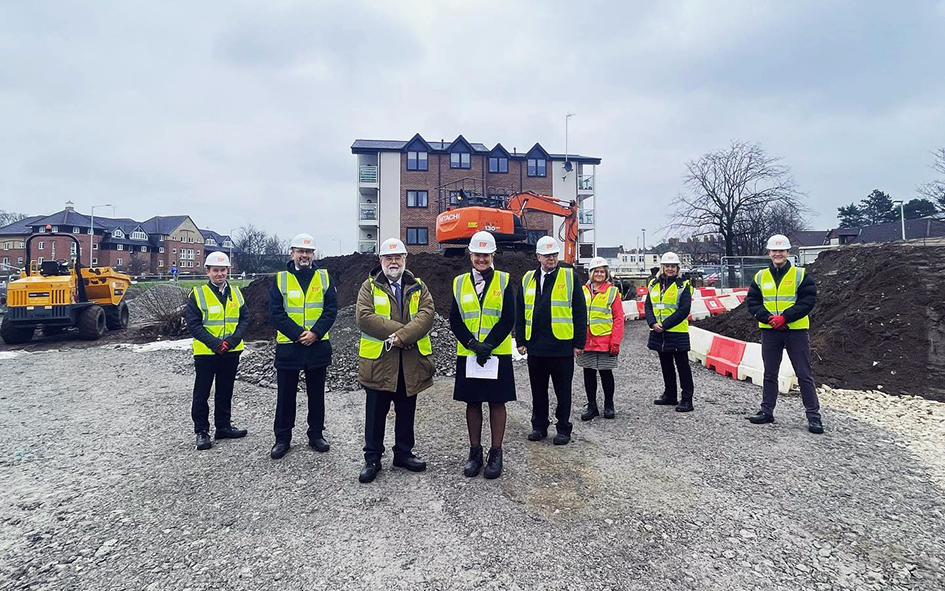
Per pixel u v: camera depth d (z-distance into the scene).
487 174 39.16
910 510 3.74
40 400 7.51
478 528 3.51
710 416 6.32
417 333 4.36
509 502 3.91
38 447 5.39
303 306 5.04
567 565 3.06
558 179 40.00
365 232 39.81
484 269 4.53
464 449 5.18
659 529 3.48
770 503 3.87
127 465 4.82
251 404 7.04
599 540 3.34
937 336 7.67
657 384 8.24
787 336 5.81
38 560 3.20
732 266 23.16
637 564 3.07
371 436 4.39
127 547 3.34
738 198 32.09
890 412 6.26
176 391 7.94
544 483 4.27
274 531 3.52
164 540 3.42
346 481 4.36
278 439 5.03
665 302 6.75
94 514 3.81
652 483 4.25
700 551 3.21
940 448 5.03
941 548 3.23
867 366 7.79
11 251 63.19
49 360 11.26
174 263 77.00
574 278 5.30
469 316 4.47
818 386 7.49
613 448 5.14
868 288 9.47
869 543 3.30
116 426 6.13
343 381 7.97
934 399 6.66
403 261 4.60
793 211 32.50
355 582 2.91
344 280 16.80
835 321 9.19
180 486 4.30
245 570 3.05
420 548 3.27
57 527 3.62
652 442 5.32
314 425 5.17
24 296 13.58
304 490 4.19
